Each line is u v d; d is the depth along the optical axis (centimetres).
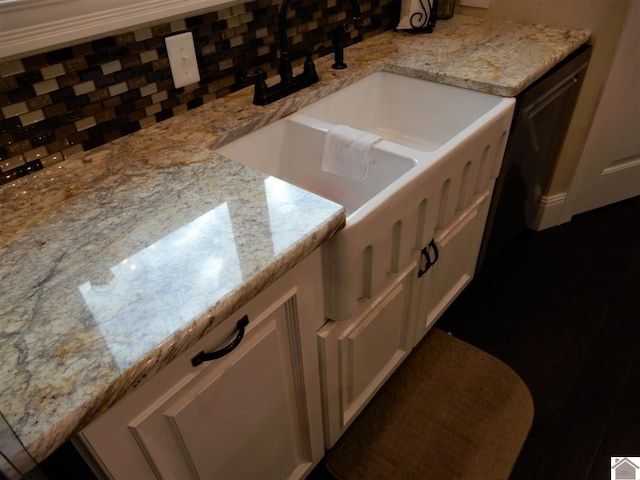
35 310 64
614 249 208
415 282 125
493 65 142
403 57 152
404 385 155
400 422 145
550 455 135
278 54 138
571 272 197
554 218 219
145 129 113
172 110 118
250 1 122
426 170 99
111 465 65
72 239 77
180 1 105
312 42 147
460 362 162
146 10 100
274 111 121
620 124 194
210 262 70
